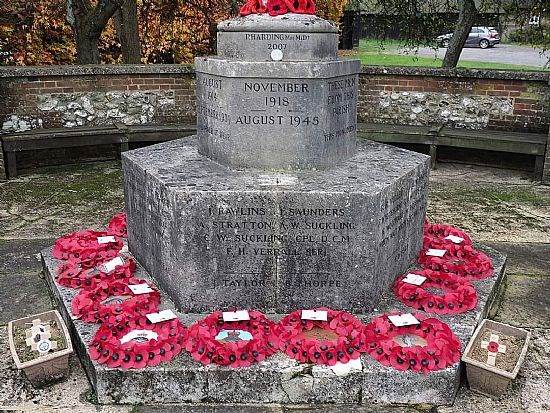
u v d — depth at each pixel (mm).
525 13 9672
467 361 3129
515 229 5645
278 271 3533
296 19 3697
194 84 8289
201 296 3578
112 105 8094
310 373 3080
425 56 22109
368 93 8344
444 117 8180
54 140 7398
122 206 6242
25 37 12414
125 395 3096
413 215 4125
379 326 3354
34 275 4562
